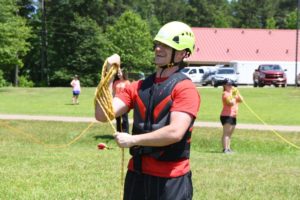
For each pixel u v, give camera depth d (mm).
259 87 49625
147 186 4191
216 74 54938
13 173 10289
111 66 4328
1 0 51094
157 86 4215
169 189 4148
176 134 4016
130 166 4336
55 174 10203
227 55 76688
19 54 56094
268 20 124750
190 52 4262
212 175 10453
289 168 11664
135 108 4301
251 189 9156
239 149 17141
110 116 4305
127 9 87562
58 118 23828
